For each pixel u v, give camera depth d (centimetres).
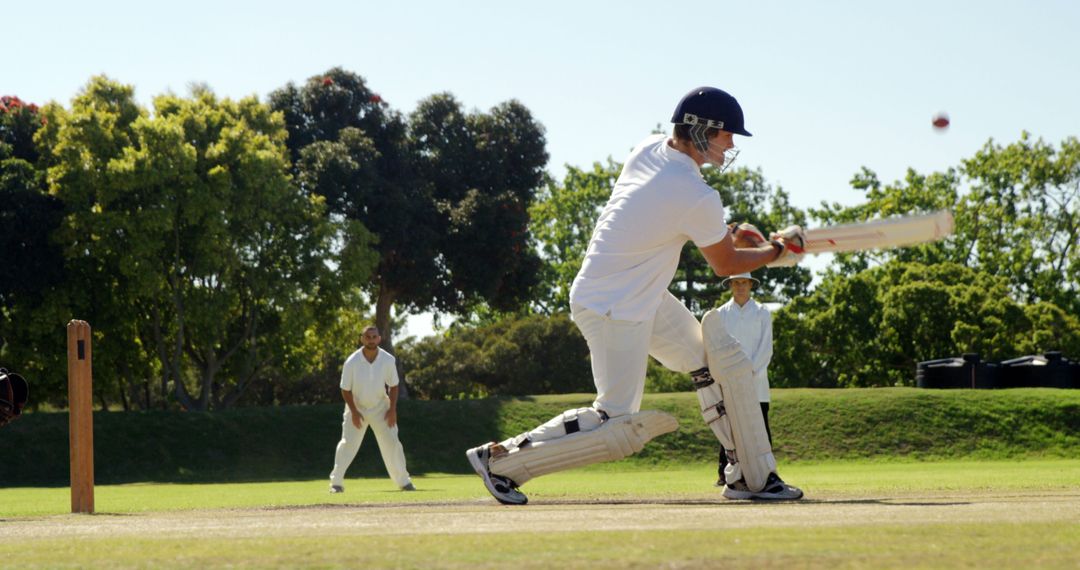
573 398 2781
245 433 2461
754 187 5662
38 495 1398
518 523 381
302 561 271
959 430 2317
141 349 3434
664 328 601
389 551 287
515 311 4362
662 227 564
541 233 6016
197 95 3409
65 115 3080
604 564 257
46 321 3088
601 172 5994
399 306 4247
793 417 2395
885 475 1380
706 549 281
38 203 3075
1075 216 5019
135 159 2928
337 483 1262
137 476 2181
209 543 320
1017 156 5128
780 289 5431
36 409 3472
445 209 4066
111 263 3130
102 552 303
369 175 3766
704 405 613
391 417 1273
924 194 5181
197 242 3020
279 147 3506
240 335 3409
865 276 4572
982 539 300
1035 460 2158
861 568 245
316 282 3347
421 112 4309
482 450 578
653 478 1562
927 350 4338
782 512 423
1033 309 4294
